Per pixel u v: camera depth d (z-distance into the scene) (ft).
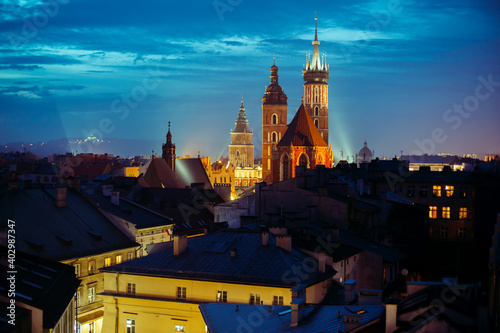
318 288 220.64
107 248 327.26
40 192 335.47
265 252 238.89
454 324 128.36
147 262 246.47
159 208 500.33
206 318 180.65
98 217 351.46
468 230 458.09
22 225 299.38
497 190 452.76
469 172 483.51
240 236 255.50
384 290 277.23
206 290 229.45
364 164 516.32
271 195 334.24
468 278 401.29
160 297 236.84
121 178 566.36
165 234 382.22
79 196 358.23
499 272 129.39
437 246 448.65
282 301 218.18
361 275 277.03
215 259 239.50
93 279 313.32
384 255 286.25
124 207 385.91
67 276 229.25
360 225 320.29
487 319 127.13
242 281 223.71
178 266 239.50
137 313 239.09
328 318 160.97
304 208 324.19
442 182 465.06
